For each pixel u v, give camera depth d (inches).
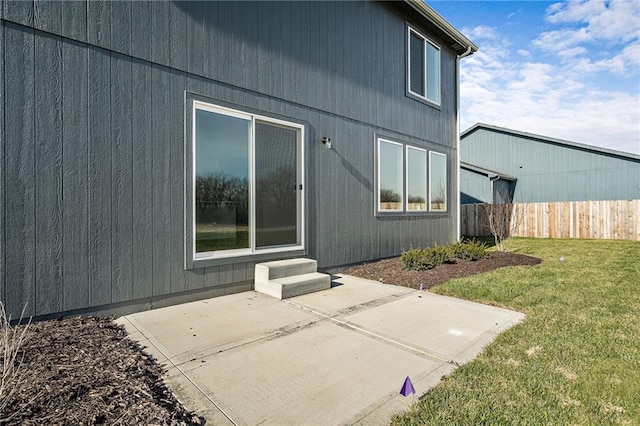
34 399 78.8
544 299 183.3
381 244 299.6
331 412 85.4
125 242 155.7
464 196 693.9
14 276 128.9
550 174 689.6
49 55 136.8
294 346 124.2
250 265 202.8
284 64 222.5
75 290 142.6
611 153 612.1
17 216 129.5
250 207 204.5
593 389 95.8
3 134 126.9
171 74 171.0
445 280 228.4
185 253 174.6
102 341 119.6
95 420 73.9
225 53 192.2
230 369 106.3
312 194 241.0
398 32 319.9
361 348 123.2
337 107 260.1
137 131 159.5
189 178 176.4
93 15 147.8
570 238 536.4
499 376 102.5
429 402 88.7
